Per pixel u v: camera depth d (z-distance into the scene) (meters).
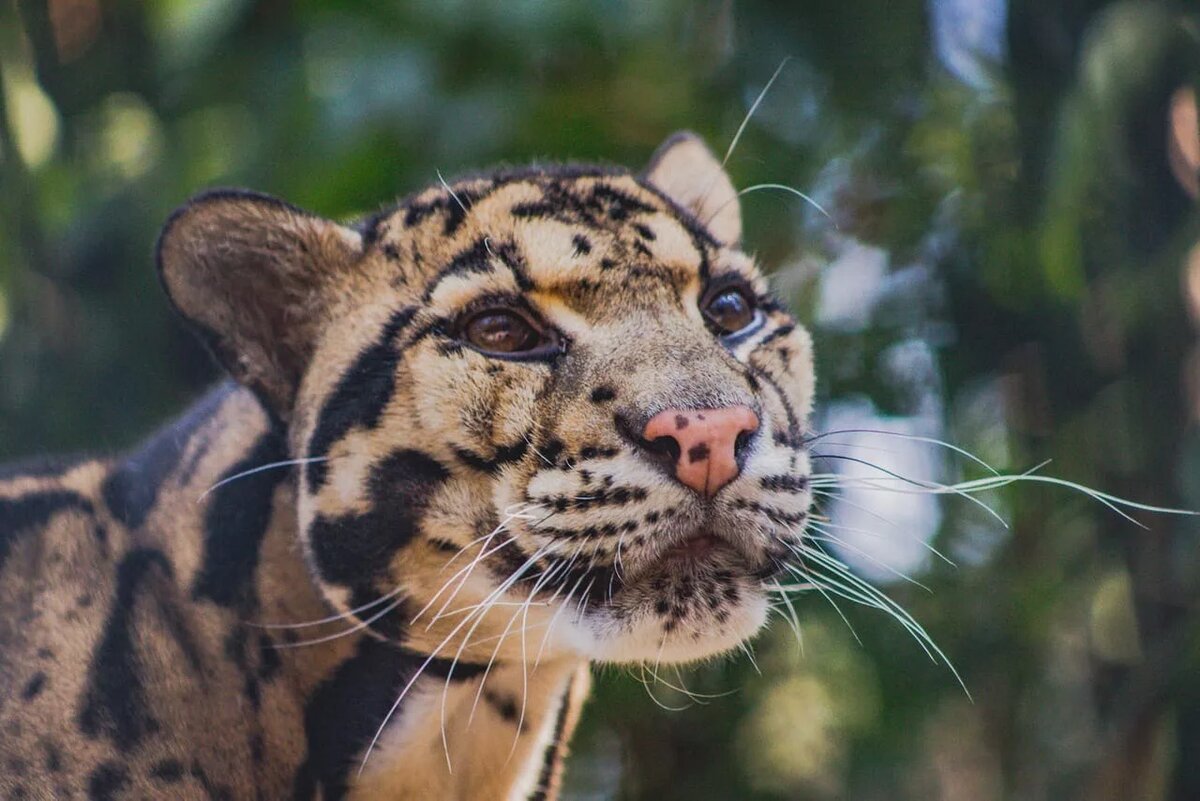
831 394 13.20
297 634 7.22
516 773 7.58
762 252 13.04
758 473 6.52
